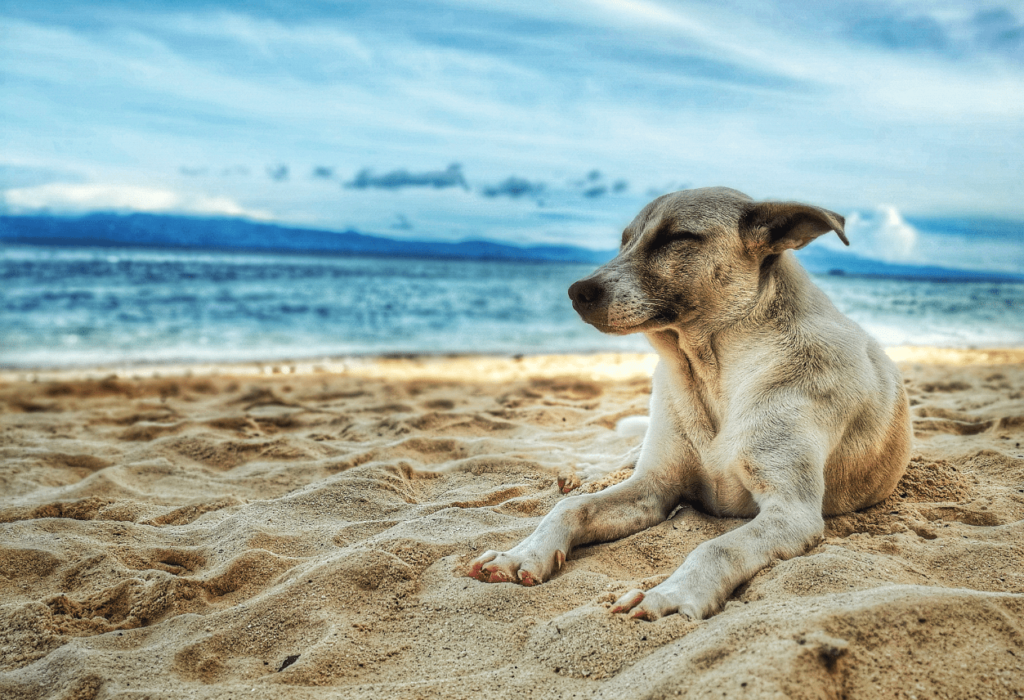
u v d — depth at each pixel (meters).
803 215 0.72
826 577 0.60
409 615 0.63
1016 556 0.67
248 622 0.62
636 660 0.52
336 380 2.33
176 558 0.80
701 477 0.81
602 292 0.75
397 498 0.96
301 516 0.90
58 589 0.72
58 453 1.22
